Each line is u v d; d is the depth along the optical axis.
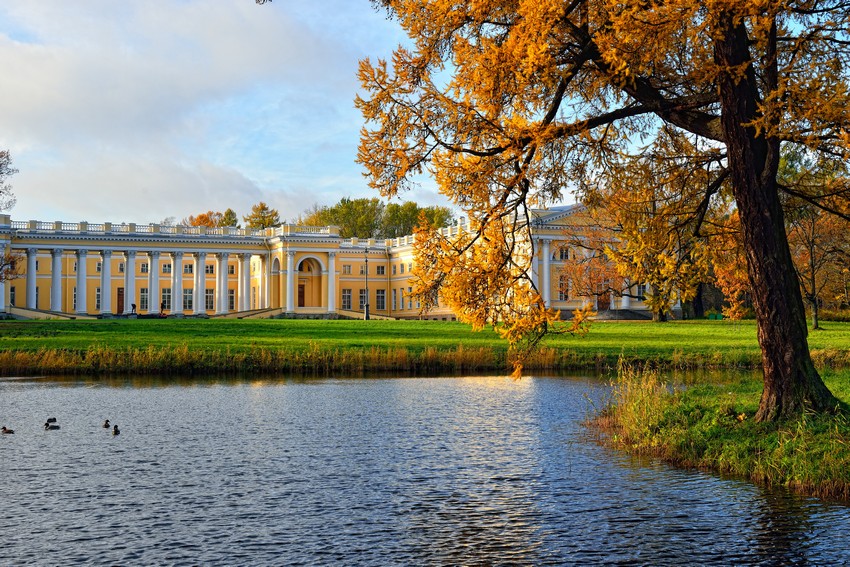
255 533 10.80
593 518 11.39
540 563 9.62
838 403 13.67
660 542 10.29
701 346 42.12
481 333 52.16
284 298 95.12
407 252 99.44
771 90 12.52
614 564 9.55
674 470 14.19
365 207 129.12
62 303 95.75
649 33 11.16
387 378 32.72
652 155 15.62
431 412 22.27
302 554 9.96
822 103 11.37
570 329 13.22
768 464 13.01
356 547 10.23
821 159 14.31
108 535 10.70
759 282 13.73
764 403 14.19
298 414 21.91
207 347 39.50
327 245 97.12
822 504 11.74
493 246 13.38
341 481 13.73
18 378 32.19
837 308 69.44
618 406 20.28
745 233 13.66
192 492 12.96
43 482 13.60
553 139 12.52
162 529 10.97
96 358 35.28
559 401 24.66
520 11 11.70
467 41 12.34
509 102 12.91
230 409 22.94
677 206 15.92
